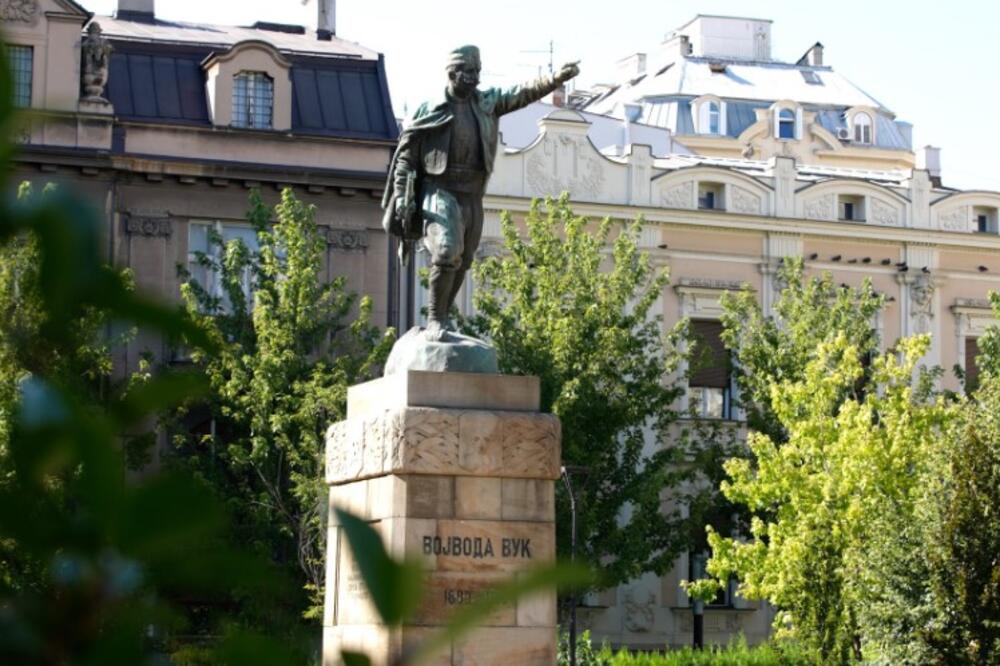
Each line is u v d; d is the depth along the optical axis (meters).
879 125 88.69
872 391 45.66
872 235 58.19
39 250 1.91
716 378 56.38
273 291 44.72
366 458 17.52
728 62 91.25
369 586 1.91
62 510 1.88
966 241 59.09
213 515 1.89
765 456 42.94
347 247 49.78
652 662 42.56
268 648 1.95
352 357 44.47
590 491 46.00
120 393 2.20
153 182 48.16
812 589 35.75
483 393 17.45
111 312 1.95
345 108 50.84
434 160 18.27
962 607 33.28
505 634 16.39
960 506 33.72
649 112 87.38
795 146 85.56
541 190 55.09
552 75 18.47
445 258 18.11
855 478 41.09
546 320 46.88
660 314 50.81
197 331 2.00
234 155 49.03
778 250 57.34
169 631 1.97
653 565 46.28
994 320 59.25
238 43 49.31
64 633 1.82
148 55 50.06
